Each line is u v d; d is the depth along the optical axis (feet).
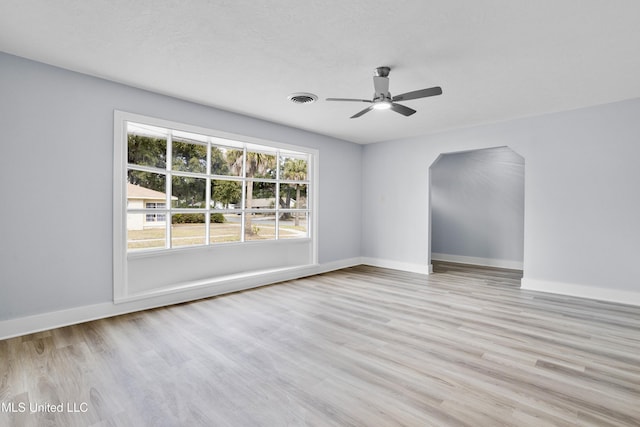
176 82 10.79
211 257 14.38
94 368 7.25
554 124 13.92
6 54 8.81
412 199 18.60
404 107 9.98
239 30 7.71
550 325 9.99
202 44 8.38
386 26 7.50
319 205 18.07
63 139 9.74
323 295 13.37
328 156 18.51
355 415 5.68
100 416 5.63
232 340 8.82
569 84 10.84
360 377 6.95
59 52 8.81
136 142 12.20
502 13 6.93
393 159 19.40
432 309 11.53
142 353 8.01
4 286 8.82
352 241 20.26
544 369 7.30
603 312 11.23
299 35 7.91
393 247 19.45
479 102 12.63
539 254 14.25
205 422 5.49
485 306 11.91
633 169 12.26
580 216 13.33
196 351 8.14
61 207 9.71
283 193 17.15
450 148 17.03
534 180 14.40
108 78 10.46
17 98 8.98
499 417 5.63
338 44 8.32
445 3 6.61
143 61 9.33
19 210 9.03
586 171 13.20
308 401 6.09
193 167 13.92
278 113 14.15
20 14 7.06
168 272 12.97
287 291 14.01
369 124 15.93
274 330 9.54
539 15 6.98
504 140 15.25
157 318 10.52
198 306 11.83
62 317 9.73
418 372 7.17
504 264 19.95
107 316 10.59
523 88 11.21
